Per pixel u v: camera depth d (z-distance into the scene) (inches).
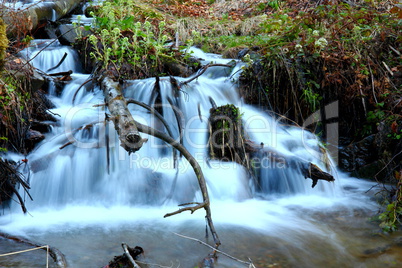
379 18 250.5
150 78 223.5
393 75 215.9
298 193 185.3
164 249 131.0
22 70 189.2
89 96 214.2
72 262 120.5
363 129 220.2
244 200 178.4
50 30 288.0
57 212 164.1
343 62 223.8
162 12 351.3
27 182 160.6
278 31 275.7
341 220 157.3
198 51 279.4
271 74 222.5
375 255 128.0
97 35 249.6
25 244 132.4
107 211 165.5
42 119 196.2
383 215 153.5
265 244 135.9
